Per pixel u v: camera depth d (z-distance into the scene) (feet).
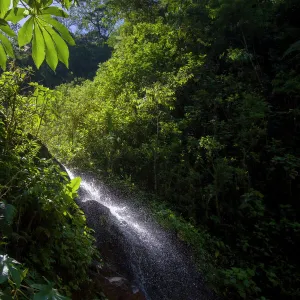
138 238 13.75
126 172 20.29
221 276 14.35
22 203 6.65
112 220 13.42
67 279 7.59
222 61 32.35
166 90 23.04
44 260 6.85
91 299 8.08
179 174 19.84
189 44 33.81
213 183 19.56
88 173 18.21
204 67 30.37
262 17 31.76
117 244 12.59
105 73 30.25
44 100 9.59
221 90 27.09
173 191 19.21
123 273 11.73
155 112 22.31
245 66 30.78
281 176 20.99
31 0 3.35
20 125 9.20
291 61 29.12
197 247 14.92
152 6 43.73
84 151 19.83
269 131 24.00
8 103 8.75
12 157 7.39
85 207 12.69
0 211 5.38
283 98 27.30
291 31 30.71
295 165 19.61
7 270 2.90
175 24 35.60
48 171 7.88
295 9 33.50
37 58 3.52
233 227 17.88
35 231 6.96
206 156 20.27
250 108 23.25
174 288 13.39
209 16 33.83
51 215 7.29
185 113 25.44
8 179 6.87
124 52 34.27
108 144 20.11
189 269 14.20
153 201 17.83
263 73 29.91
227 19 31.55
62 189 7.45
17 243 6.52
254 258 16.65
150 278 12.89
